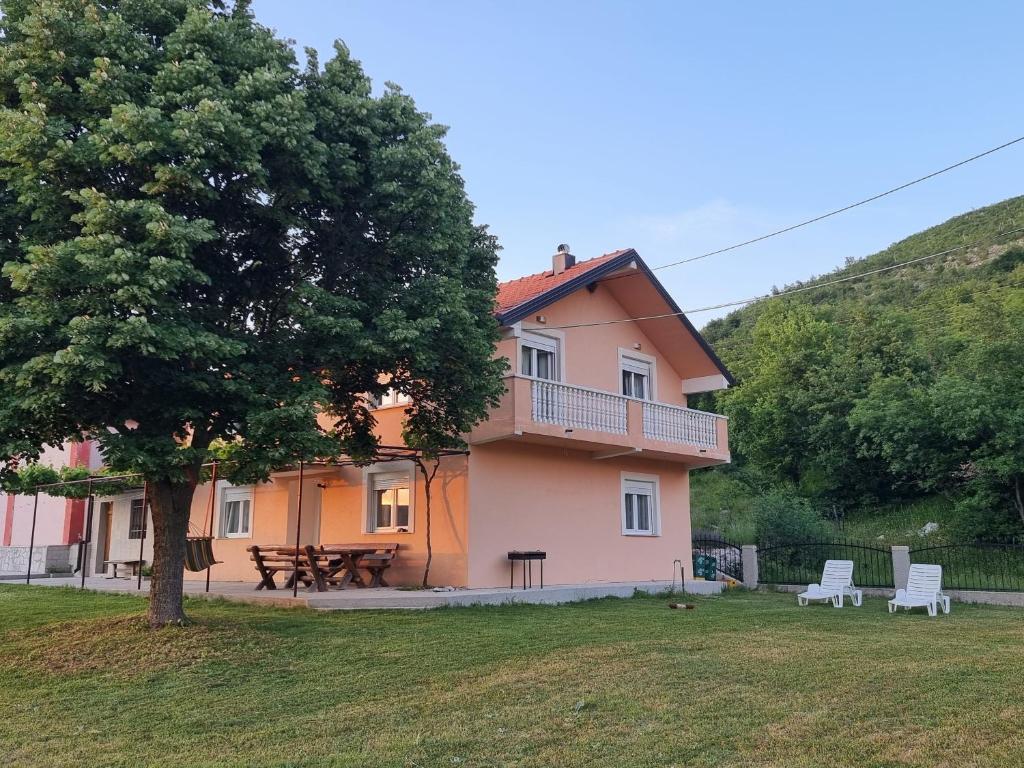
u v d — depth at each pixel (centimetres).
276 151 996
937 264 8075
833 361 3697
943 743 612
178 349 860
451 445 1343
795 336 3953
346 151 1073
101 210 838
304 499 1927
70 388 855
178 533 1139
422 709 738
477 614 1325
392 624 1186
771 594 1945
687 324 2078
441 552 1617
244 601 1443
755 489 3662
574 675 858
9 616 1341
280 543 1956
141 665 923
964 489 2750
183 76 929
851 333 3869
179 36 962
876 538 2639
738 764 574
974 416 2369
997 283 5006
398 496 1738
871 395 3011
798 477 3697
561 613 1382
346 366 1124
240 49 1012
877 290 7481
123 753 629
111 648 1002
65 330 815
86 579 2105
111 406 954
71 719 730
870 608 1589
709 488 3838
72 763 606
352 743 643
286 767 586
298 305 1017
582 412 1705
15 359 878
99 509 2538
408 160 1091
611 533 1923
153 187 895
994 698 744
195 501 2228
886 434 2838
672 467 2159
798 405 3591
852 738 629
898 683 809
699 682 822
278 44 1066
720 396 4375
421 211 1112
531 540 1711
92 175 916
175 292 987
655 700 751
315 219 1105
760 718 688
